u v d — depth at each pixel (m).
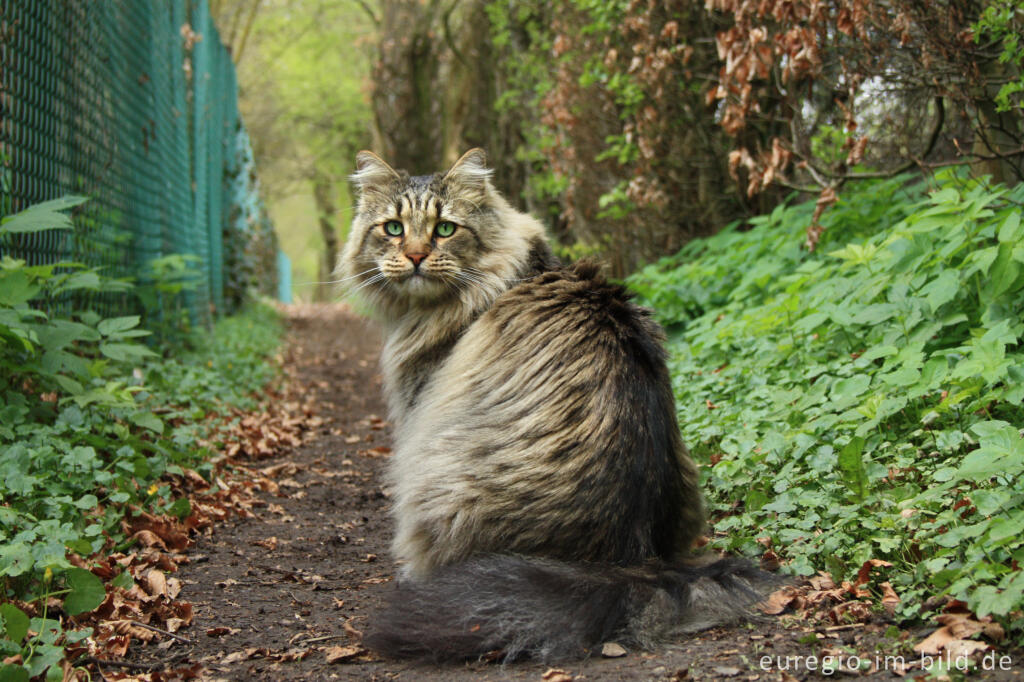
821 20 5.34
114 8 7.11
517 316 3.63
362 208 4.33
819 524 3.61
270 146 32.25
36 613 3.19
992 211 4.36
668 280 7.44
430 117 18.80
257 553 4.36
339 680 2.95
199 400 6.65
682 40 7.95
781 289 6.25
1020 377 3.65
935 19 5.10
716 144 8.15
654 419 3.31
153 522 4.26
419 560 3.41
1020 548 2.89
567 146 9.43
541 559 3.06
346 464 6.35
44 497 3.86
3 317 4.31
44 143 5.48
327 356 12.50
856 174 6.00
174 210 9.44
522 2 10.79
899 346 4.45
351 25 28.03
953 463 3.70
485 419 3.37
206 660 3.16
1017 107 4.72
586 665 2.83
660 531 3.29
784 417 4.50
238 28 26.47
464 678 2.86
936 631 2.77
